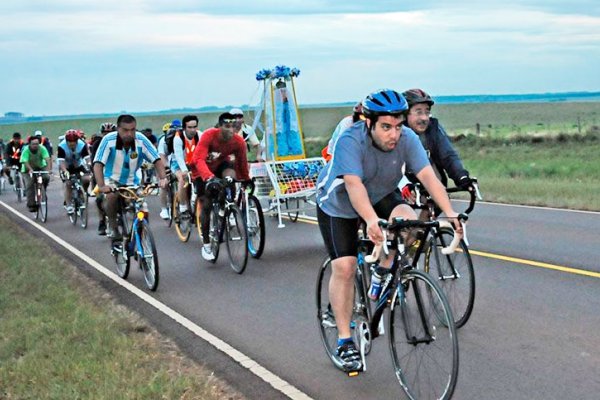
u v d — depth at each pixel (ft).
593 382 17.51
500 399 16.84
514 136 138.41
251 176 38.27
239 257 32.30
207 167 32.63
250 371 19.43
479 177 74.38
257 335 23.03
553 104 497.87
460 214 15.08
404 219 15.14
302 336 22.67
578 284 26.84
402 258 16.12
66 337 22.21
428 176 16.47
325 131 299.79
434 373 15.33
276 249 37.63
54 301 27.43
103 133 39.24
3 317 25.35
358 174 16.19
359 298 17.81
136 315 25.50
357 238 17.48
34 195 56.13
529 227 40.50
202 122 433.07
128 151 30.89
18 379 18.95
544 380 17.79
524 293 25.96
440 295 14.83
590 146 115.96
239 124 33.50
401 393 17.53
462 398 17.01
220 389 18.07
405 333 16.17
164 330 23.70
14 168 73.46
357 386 18.17
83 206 50.57
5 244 41.93
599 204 48.29
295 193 37.99
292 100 42.14
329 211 17.33
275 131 41.75
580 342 20.38
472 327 22.27
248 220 35.68
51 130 437.17
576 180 68.28
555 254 32.40
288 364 20.13
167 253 38.73
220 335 23.21
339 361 18.99
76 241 44.34
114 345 21.35
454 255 22.24
